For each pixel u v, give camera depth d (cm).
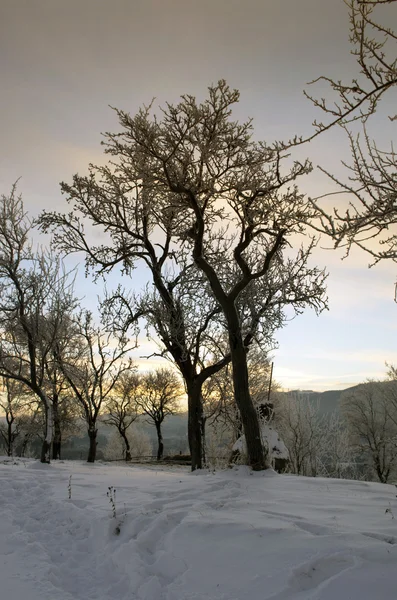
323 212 445
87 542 628
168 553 517
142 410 4719
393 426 3931
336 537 492
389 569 409
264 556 471
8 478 1196
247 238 1438
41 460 1861
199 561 486
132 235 1956
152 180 1417
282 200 1362
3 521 747
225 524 564
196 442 1769
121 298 2048
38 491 994
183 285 1977
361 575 401
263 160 1346
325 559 439
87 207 1908
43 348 2092
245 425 1362
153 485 1027
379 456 3828
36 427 3881
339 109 450
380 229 437
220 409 1958
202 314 1959
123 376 4344
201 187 1447
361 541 477
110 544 589
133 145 1424
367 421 3897
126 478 1234
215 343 1902
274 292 1867
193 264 1994
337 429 3066
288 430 2908
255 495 827
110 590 480
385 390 4028
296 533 517
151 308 1959
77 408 3716
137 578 480
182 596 427
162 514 638
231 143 1406
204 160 1380
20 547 613
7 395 3688
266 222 1421
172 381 4672
